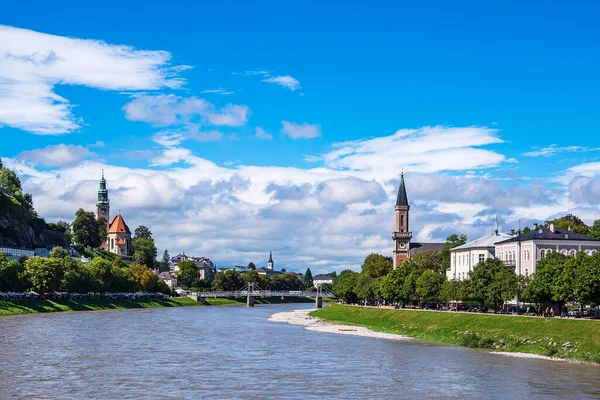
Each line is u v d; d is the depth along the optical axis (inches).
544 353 4520.2
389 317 7411.4
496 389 3262.8
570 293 5388.8
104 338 5447.8
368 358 4362.7
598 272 5167.3
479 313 6171.3
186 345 5073.8
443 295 7155.5
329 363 4114.2
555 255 6127.0
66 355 4291.3
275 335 6127.0
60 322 7091.5
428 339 5748.0
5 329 6028.5
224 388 3235.7
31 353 4347.9
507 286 6210.6
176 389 3191.4
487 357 4421.8
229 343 5295.3
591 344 4384.8
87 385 3257.9
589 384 3395.7
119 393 3080.7
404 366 3993.6
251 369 3841.0
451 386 3336.6
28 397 2970.0
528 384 3388.3
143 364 3978.8
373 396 3088.1
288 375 3634.4
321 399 3006.9
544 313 5885.8
